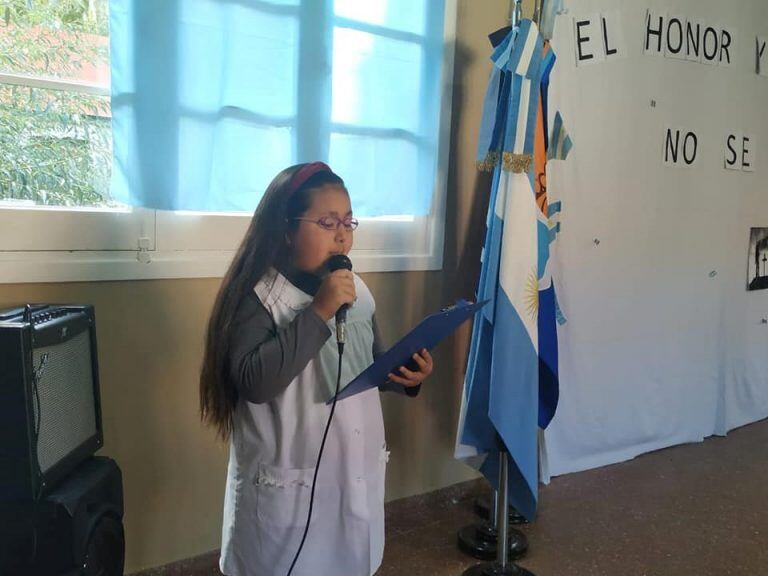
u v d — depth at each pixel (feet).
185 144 5.78
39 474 4.16
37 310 4.75
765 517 8.34
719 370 11.10
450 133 7.78
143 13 5.46
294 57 6.25
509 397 6.38
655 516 8.29
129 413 5.96
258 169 6.20
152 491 6.18
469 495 8.64
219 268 6.24
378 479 4.75
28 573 4.25
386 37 6.94
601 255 9.23
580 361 9.28
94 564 4.42
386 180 7.17
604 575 6.98
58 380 4.45
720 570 7.13
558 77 8.32
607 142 9.01
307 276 4.44
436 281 7.97
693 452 10.47
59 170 5.48
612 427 9.82
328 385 4.40
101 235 5.64
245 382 4.04
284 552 4.34
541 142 6.87
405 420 7.94
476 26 7.80
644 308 9.87
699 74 9.94
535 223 6.56
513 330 6.40
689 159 10.03
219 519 6.60
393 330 7.68
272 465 4.35
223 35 5.85
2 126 5.21
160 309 6.00
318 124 6.48
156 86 5.57
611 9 8.75
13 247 5.24
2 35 5.16
